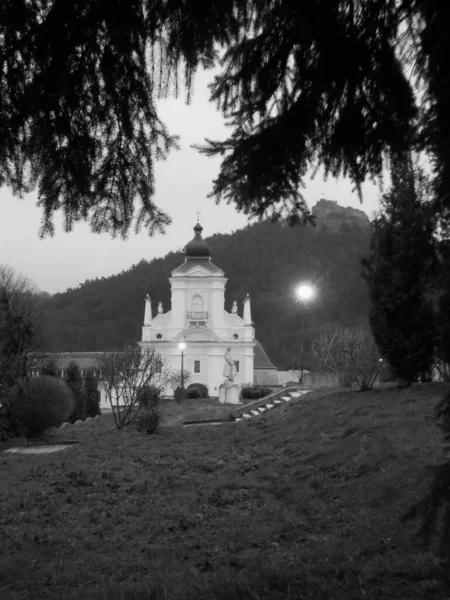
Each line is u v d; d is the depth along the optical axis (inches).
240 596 233.5
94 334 4729.3
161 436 840.3
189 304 2829.7
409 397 649.6
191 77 179.9
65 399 1044.5
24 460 700.0
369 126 186.5
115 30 163.9
